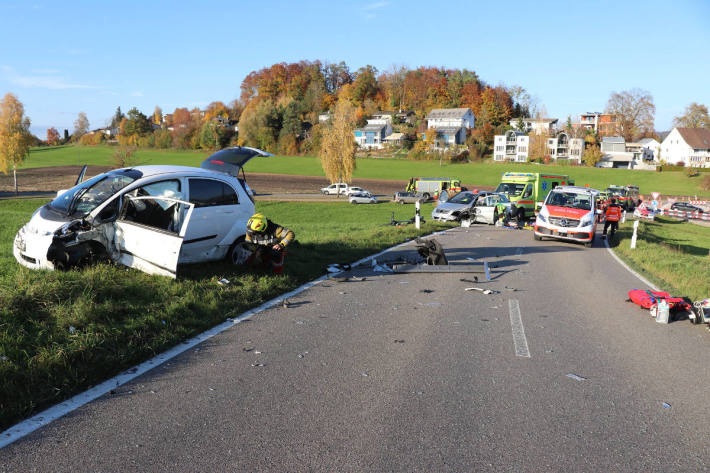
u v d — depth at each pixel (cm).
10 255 905
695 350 596
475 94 14725
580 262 1308
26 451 329
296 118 13638
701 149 11006
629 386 475
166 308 620
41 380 423
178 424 372
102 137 18112
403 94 16400
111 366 471
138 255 737
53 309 556
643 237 2219
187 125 14950
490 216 2231
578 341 613
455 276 1012
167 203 817
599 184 8656
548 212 1747
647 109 13525
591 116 14875
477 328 653
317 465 324
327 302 759
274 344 560
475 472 321
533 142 11669
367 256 1210
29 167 9806
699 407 433
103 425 367
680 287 998
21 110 5766
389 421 387
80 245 745
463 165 10912
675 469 334
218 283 764
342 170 6319
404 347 566
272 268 897
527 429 381
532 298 846
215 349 538
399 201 5291
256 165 10969
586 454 348
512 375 492
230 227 888
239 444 346
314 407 407
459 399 431
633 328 684
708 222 4316
